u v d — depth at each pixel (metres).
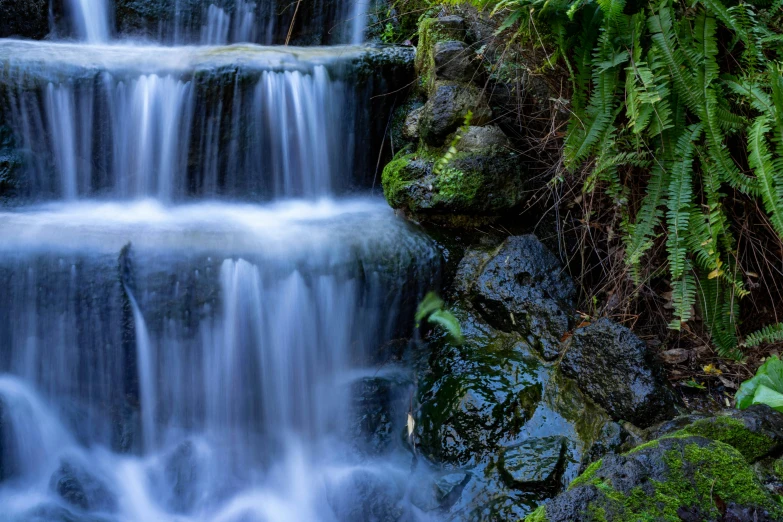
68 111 4.32
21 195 4.29
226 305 3.53
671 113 3.06
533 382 3.29
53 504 3.29
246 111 4.47
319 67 4.60
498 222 4.05
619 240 3.71
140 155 4.46
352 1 5.71
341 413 3.52
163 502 3.34
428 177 4.05
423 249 3.83
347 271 3.66
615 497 2.22
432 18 4.62
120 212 4.27
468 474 3.07
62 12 5.45
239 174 4.58
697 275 3.29
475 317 3.71
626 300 3.58
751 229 3.34
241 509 3.27
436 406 3.35
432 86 4.31
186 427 3.63
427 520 2.97
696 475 2.29
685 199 3.07
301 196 4.70
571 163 3.41
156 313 3.46
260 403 3.68
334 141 4.73
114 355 3.48
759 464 2.53
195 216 4.25
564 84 3.69
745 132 3.19
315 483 3.31
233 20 5.73
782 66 3.02
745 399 2.66
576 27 3.32
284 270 3.59
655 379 3.10
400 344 3.79
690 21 3.10
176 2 5.62
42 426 3.53
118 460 3.51
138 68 4.40
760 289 3.45
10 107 4.21
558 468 2.93
